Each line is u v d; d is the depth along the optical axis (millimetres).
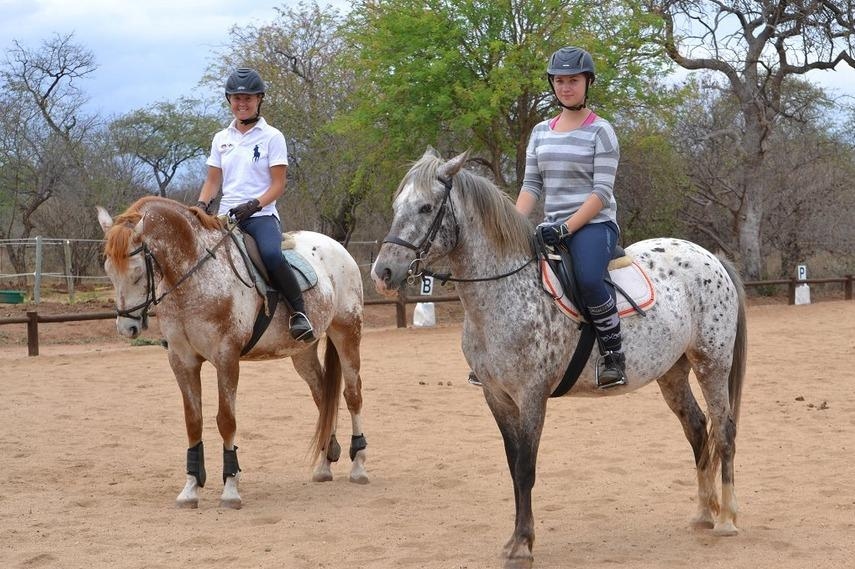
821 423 9805
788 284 26969
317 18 31375
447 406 11289
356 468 7762
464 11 21875
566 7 23078
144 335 19234
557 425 9977
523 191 5871
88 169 33594
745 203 28797
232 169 7457
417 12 22453
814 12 26828
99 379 13336
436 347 17078
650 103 24031
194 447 6988
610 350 5453
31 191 32219
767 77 27703
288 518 6535
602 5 23406
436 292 25047
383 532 6125
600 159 5535
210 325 6785
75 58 36656
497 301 5348
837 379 12695
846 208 29203
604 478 7691
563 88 5566
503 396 5551
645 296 5719
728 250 30125
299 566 5406
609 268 5758
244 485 7668
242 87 7258
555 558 5520
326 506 6906
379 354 16156
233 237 7117
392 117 22812
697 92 27766
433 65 21312
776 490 7113
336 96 29516
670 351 5812
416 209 5172
